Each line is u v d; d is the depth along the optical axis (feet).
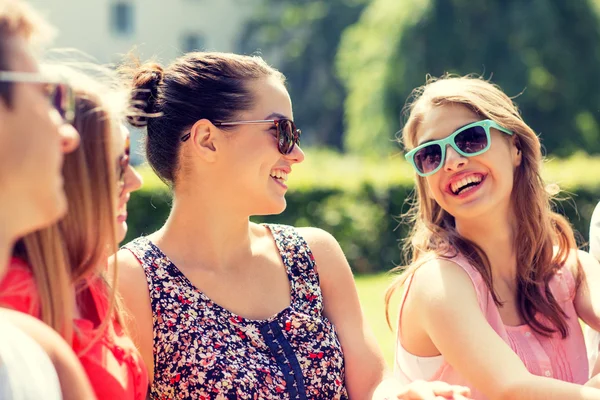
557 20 88.58
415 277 9.29
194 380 8.02
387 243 41.24
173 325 8.24
